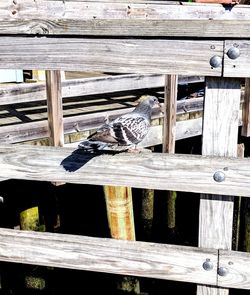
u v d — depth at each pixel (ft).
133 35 8.20
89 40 8.45
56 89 17.38
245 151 24.29
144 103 10.27
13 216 21.81
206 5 15.20
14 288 21.80
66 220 24.11
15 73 29.63
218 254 8.86
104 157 8.78
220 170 8.43
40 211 21.89
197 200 26.21
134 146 9.30
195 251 8.95
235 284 8.90
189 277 9.09
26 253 9.61
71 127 18.98
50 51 8.64
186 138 23.31
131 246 9.16
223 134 8.48
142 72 8.41
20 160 9.11
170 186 8.67
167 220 25.63
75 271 23.27
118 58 8.43
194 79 25.32
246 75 8.02
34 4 12.93
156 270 9.18
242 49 7.94
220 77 8.25
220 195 8.73
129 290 21.89
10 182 20.99
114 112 20.33
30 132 17.92
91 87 21.71
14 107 24.47
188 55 8.16
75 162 8.91
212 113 8.44
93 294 22.20
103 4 15.85
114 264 9.32
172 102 19.03
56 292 22.26
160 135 20.56
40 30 8.49
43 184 21.47
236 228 23.66
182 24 7.97
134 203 25.38
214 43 8.01
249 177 8.34
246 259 8.75
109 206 15.39
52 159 9.00
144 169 8.69
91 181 8.94
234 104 8.34
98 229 24.53
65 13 14.79
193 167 8.51
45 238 9.46
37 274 21.49
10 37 8.70
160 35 8.10
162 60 8.28
